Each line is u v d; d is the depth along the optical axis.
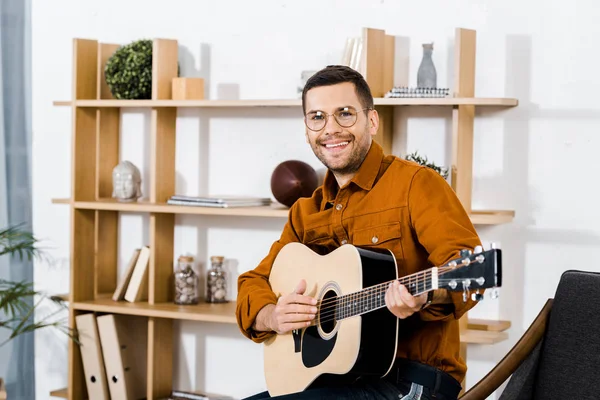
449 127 3.08
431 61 2.98
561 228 2.93
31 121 3.79
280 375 2.15
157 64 3.30
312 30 3.29
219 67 3.46
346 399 1.94
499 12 2.99
